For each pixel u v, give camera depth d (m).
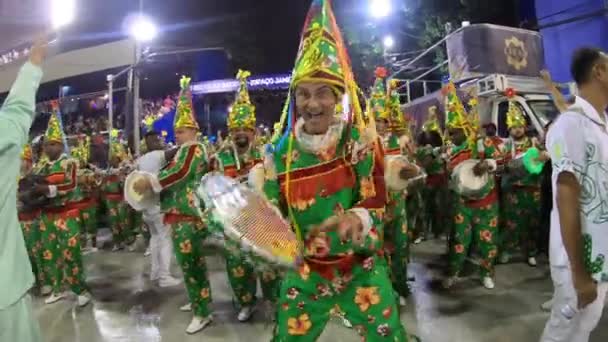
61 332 4.35
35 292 5.69
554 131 2.22
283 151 2.18
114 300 5.24
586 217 2.16
